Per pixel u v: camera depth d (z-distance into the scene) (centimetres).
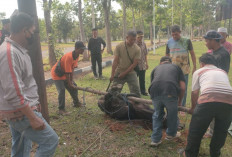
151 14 3341
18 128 253
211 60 342
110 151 387
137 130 463
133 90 568
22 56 237
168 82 368
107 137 437
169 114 370
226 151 381
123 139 428
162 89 370
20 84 225
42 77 421
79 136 441
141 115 494
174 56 536
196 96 345
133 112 504
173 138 424
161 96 370
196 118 318
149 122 493
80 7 1647
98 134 449
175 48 533
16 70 226
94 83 886
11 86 218
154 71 402
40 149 267
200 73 337
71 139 430
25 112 229
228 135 436
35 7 391
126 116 504
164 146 400
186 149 337
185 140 420
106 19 2119
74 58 525
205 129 319
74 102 606
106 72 1149
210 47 425
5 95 221
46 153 265
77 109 591
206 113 309
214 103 303
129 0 2366
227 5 2088
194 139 323
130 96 511
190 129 327
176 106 370
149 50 2495
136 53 545
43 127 247
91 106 616
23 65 237
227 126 314
